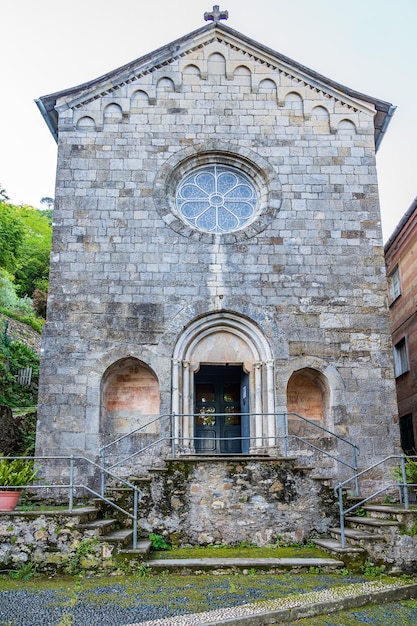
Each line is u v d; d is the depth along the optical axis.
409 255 21.08
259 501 12.66
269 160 17.16
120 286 15.95
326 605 8.70
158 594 9.12
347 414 15.36
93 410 15.03
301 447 15.40
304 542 12.48
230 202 17.28
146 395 15.86
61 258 16.06
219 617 7.89
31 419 20.45
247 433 16.17
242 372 17.06
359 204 16.89
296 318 15.97
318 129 17.44
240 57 17.84
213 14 18.20
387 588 9.59
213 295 16.00
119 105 17.36
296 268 16.31
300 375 16.27
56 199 16.48
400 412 22.22
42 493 14.35
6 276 33.22
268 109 17.55
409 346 21.11
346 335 15.91
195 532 12.45
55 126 18.12
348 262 16.44
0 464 12.10
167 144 17.14
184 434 15.28
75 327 15.56
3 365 23.62
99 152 16.95
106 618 7.84
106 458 14.91
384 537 11.19
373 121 17.67
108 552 10.63
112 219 16.42
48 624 7.58
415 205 19.58
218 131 17.33
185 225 16.48
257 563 10.80
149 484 12.63
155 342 15.62
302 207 16.80
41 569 10.52
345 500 13.04
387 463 15.04
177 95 17.52
